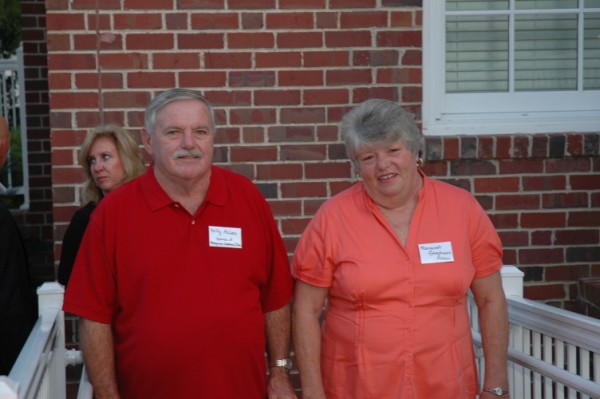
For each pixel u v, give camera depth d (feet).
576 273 15.34
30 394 8.20
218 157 14.71
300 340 10.13
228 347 9.68
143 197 9.88
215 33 14.53
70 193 14.55
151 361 9.55
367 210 9.93
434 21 15.05
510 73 15.67
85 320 9.79
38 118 23.44
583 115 15.56
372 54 14.76
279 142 14.76
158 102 9.74
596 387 9.64
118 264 9.68
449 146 14.82
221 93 14.62
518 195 15.15
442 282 9.68
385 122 9.50
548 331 10.69
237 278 9.82
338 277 9.84
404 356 9.67
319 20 14.64
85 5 14.33
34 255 23.21
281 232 14.88
